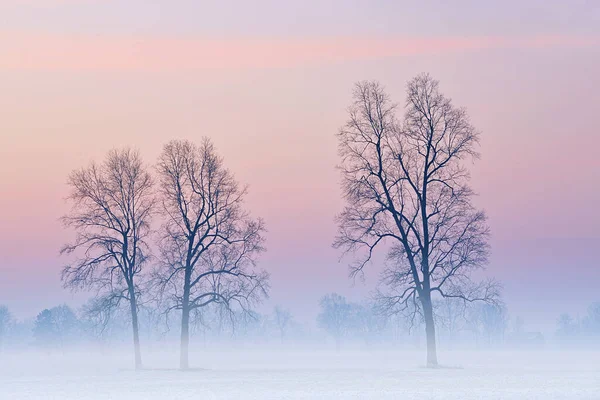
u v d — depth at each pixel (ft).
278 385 142.00
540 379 149.89
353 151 176.35
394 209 173.27
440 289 172.86
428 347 179.93
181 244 186.80
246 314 187.62
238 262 187.93
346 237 175.73
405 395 118.62
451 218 170.81
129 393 129.80
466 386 133.69
